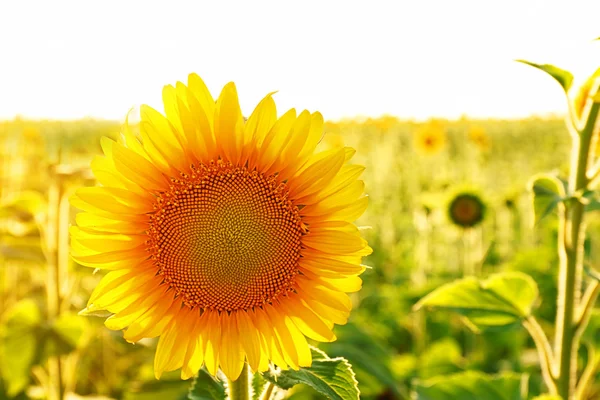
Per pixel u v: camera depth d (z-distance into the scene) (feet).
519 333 6.76
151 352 5.89
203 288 2.82
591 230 9.16
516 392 4.16
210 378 3.05
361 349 5.69
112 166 2.71
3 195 7.41
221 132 2.72
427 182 14.93
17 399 4.68
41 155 9.78
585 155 3.43
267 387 2.81
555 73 3.26
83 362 5.93
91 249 2.68
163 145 2.70
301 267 2.81
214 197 2.80
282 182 2.81
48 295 4.96
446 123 23.76
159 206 2.79
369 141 20.29
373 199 15.03
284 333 2.73
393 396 5.24
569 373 3.60
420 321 7.13
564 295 3.59
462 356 7.33
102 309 2.77
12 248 4.90
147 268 2.81
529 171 18.19
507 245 10.67
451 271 9.32
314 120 2.70
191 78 2.68
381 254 11.02
